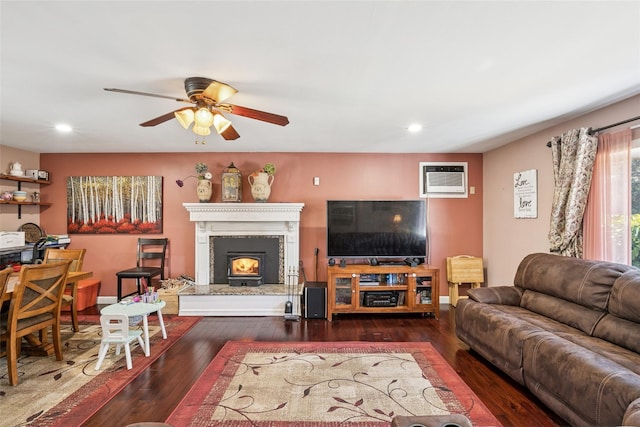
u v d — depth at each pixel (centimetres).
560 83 245
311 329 388
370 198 498
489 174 487
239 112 249
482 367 290
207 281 477
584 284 260
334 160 498
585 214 310
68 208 492
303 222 496
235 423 211
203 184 467
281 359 304
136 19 163
